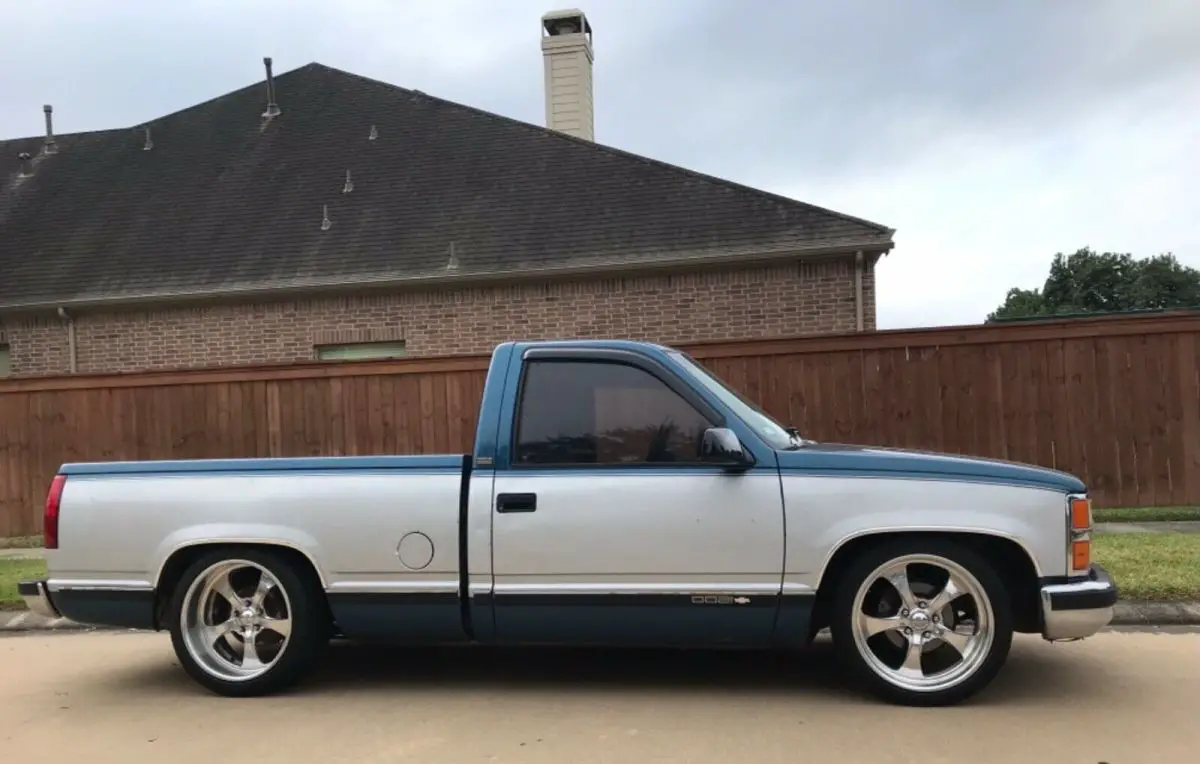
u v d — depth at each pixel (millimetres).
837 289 11977
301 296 12938
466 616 4750
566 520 4605
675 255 12172
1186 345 9117
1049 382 9312
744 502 4508
